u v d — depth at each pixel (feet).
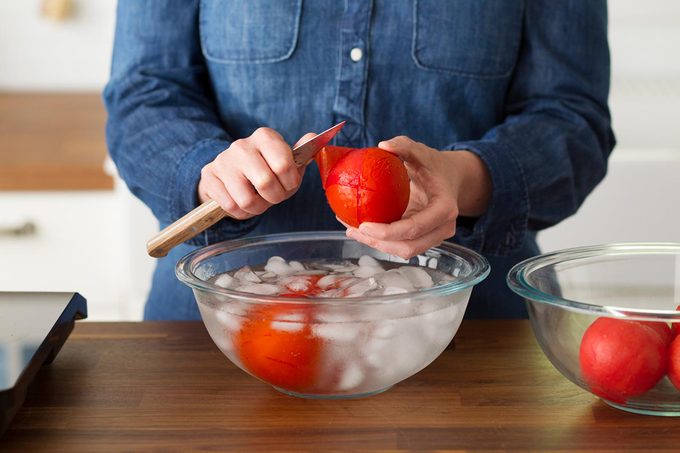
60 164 6.13
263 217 4.10
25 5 8.14
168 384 2.92
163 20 4.06
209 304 2.70
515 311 4.28
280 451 2.49
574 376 2.67
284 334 2.54
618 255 3.02
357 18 3.93
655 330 2.56
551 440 2.53
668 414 2.65
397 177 2.58
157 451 2.49
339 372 2.61
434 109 4.05
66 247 6.29
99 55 8.33
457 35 3.98
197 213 2.85
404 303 2.54
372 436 2.57
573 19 4.11
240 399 2.81
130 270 6.24
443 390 2.86
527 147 3.74
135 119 3.97
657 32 6.97
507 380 2.93
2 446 2.53
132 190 3.98
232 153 2.77
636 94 7.02
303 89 4.02
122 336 3.34
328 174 2.65
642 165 6.40
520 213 3.61
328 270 3.04
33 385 2.92
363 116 4.02
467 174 3.42
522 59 4.19
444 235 2.77
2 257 6.28
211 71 4.15
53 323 2.91
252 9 3.96
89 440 2.56
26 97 8.20
